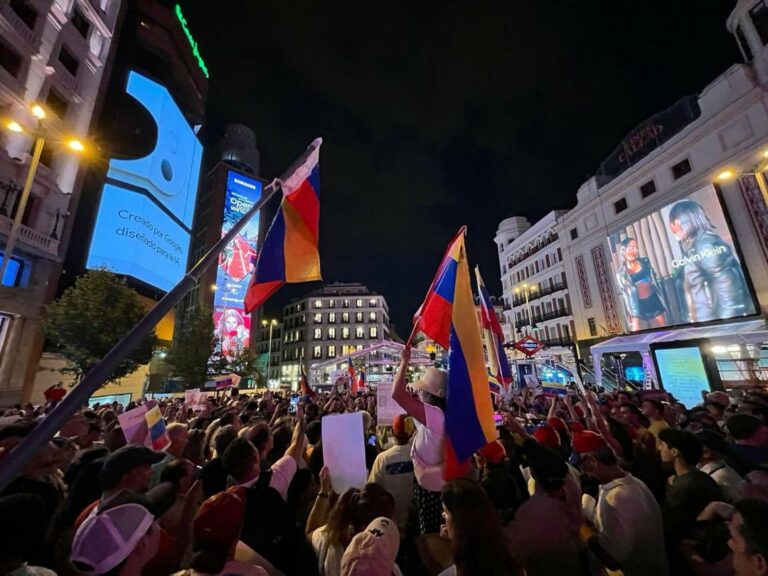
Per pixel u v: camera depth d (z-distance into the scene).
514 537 2.59
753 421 4.07
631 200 27.23
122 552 1.85
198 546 1.91
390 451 3.82
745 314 19.41
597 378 24.72
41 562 2.55
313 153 4.69
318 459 4.10
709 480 2.90
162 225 34.81
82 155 23.66
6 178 18.78
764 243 19.19
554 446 4.22
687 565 2.52
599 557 2.69
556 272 38.22
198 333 35.81
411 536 3.39
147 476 2.63
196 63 47.94
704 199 21.66
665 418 6.68
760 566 1.73
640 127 29.80
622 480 2.79
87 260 27.53
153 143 34.03
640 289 25.27
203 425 6.49
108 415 7.76
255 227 64.00
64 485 3.57
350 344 74.81
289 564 2.69
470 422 2.99
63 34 22.62
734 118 20.95
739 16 21.61
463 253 3.82
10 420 6.76
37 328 20.98
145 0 40.44
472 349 3.30
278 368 79.88
